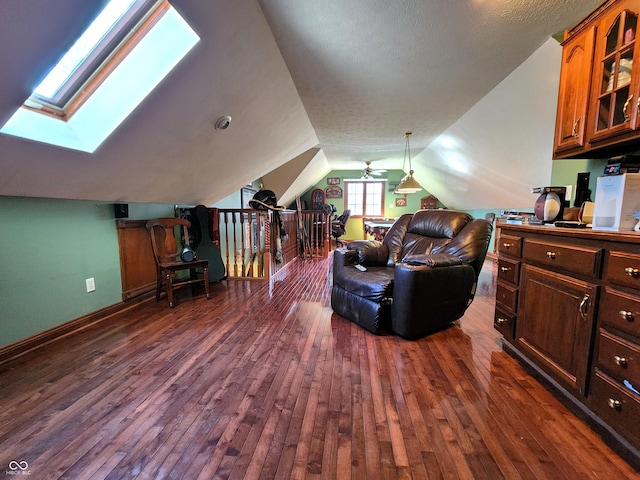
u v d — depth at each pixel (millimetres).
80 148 1736
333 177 9141
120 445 1180
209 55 1709
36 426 1275
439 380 1635
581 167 1984
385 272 2521
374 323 2211
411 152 5871
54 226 2121
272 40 1943
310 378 1647
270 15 1697
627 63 1353
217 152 2836
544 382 1615
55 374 1673
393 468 1077
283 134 3504
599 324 1233
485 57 2158
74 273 2291
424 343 2090
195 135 2344
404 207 8938
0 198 1793
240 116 2506
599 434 1241
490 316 2654
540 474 1051
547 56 2061
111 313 2611
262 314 2643
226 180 3688
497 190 4789
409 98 2945
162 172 2586
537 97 2461
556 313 1484
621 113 1396
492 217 5562
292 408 1400
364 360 1847
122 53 1571
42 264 2045
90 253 2430
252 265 4289
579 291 1333
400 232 3004
